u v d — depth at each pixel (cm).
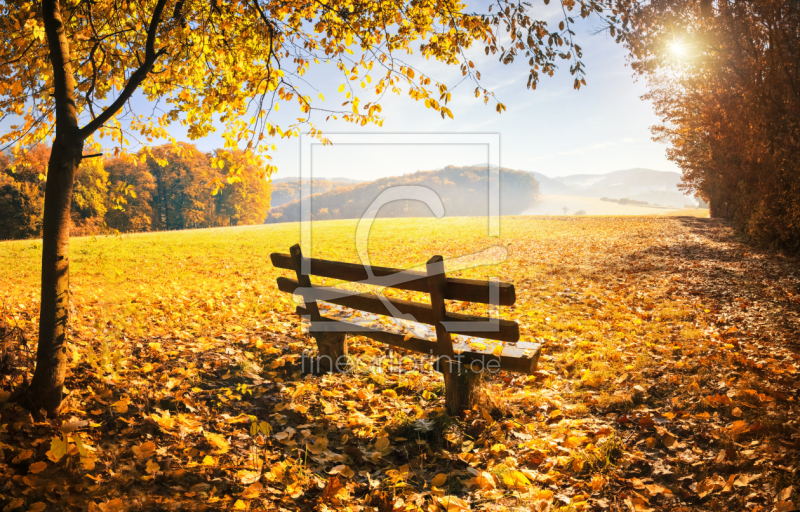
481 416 330
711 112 1859
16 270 1077
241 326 552
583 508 232
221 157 476
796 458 252
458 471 272
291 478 255
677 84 2366
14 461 229
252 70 496
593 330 547
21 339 339
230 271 1129
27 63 421
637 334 530
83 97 462
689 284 820
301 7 463
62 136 280
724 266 1013
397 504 233
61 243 281
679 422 312
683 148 3148
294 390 375
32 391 275
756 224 1338
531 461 280
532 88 437
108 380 342
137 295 736
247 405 348
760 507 220
